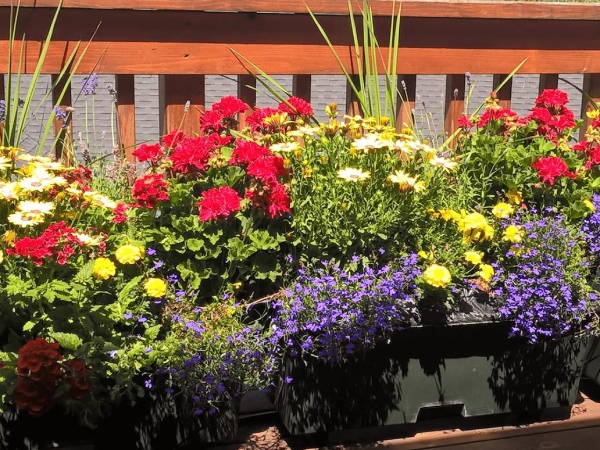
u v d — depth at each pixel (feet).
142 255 7.69
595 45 11.68
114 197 9.25
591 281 9.30
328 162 8.60
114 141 10.50
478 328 8.30
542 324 8.56
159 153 8.36
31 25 9.75
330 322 7.64
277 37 10.49
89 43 9.74
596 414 9.05
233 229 8.39
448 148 9.96
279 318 7.97
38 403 6.92
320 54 10.69
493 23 11.21
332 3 10.41
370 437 8.41
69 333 7.32
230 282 8.45
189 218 8.08
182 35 10.16
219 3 10.03
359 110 10.95
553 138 9.87
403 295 7.92
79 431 7.52
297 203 8.28
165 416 7.68
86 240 7.37
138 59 10.11
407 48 10.99
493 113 9.74
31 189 7.46
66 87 9.73
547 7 11.11
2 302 7.27
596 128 10.16
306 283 8.05
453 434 8.55
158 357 7.32
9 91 9.35
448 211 8.61
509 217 9.16
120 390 7.43
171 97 10.41
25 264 7.61
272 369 7.89
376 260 8.49
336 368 7.98
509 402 8.67
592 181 9.78
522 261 8.67
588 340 8.77
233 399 7.86
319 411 8.05
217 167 8.43
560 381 8.79
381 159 8.54
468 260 8.47
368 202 8.28
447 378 8.41
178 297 7.89
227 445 8.05
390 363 8.16
